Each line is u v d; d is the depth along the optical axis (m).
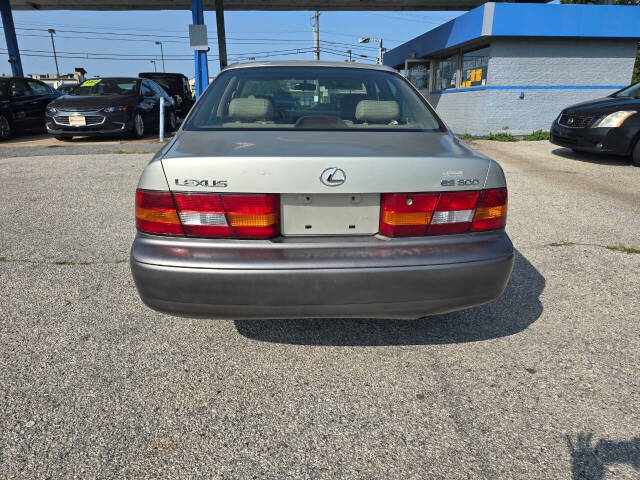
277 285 1.98
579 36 11.40
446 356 2.51
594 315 2.93
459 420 2.04
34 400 2.12
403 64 18.92
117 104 10.65
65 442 1.89
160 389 2.22
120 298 3.10
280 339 2.66
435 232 2.08
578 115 8.10
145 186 2.04
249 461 1.82
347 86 2.94
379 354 2.53
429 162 2.04
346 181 1.98
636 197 5.79
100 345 2.56
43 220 4.75
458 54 13.90
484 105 12.09
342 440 1.93
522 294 3.21
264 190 1.97
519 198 5.75
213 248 2.00
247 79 2.97
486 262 2.08
